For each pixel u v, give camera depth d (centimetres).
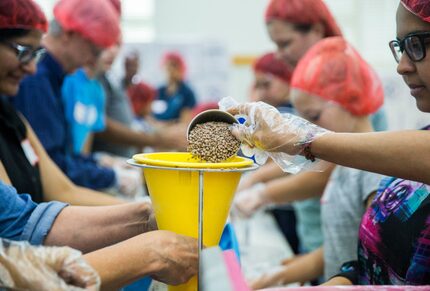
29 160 154
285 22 217
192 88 599
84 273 78
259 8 683
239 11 684
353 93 162
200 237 89
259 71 298
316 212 216
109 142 324
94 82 280
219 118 102
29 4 141
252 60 682
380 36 628
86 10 211
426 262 101
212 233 94
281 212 287
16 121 154
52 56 216
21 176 144
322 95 164
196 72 604
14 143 150
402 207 108
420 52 91
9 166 139
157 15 689
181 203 91
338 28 222
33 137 166
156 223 107
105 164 282
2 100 152
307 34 217
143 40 672
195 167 86
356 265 127
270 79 295
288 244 271
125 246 91
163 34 690
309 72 165
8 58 141
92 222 107
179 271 93
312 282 206
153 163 88
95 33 212
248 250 221
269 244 239
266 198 210
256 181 254
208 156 96
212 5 685
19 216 102
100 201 170
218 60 604
